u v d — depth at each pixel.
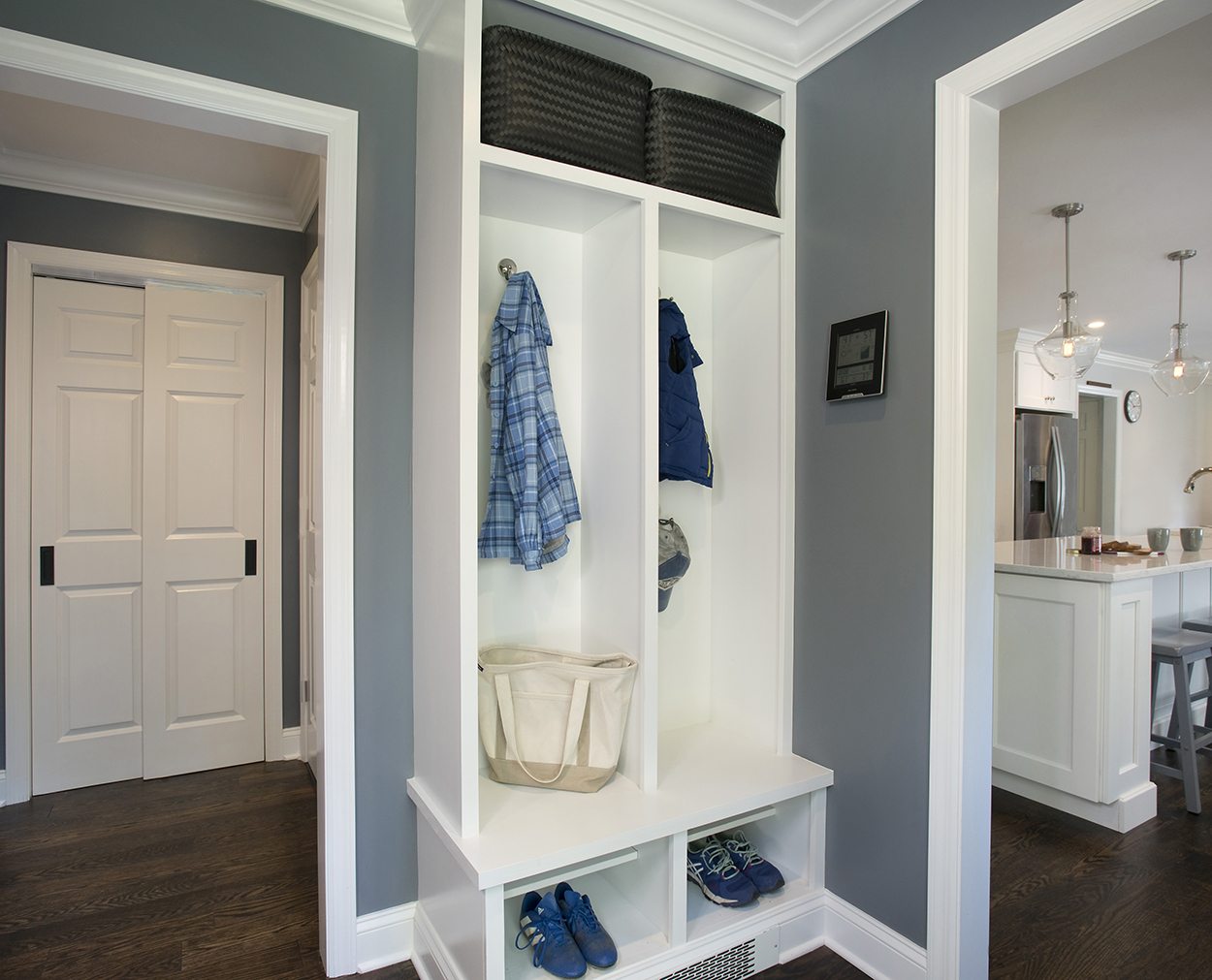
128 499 2.90
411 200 1.86
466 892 1.53
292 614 3.17
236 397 3.05
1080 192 2.86
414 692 1.86
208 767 3.04
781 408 2.01
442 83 1.68
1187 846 2.38
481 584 1.93
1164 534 3.09
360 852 1.81
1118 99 2.15
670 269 2.18
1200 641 2.81
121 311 2.86
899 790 1.73
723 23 1.85
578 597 2.06
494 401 1.83
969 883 1.62
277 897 2.11
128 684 2.91
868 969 1.80
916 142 1.69
